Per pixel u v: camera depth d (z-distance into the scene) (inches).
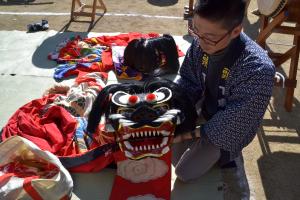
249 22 212.1
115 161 104.5
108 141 107.5
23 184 92.7
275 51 177.0
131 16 217.8
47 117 121.6
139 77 151.1
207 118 105.3
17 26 202.8
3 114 131.8
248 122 87.7
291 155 115.1
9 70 158.6
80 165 106.0
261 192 102.0
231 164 108.3
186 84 105.6
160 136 89.8
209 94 99.3
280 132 125.5
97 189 102.0
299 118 132.7
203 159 99.9
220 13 76.2
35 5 237.3
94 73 148.2
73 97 129.5
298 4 122.7
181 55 167.0
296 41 131.6
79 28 201.2
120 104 90.0
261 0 134.9
